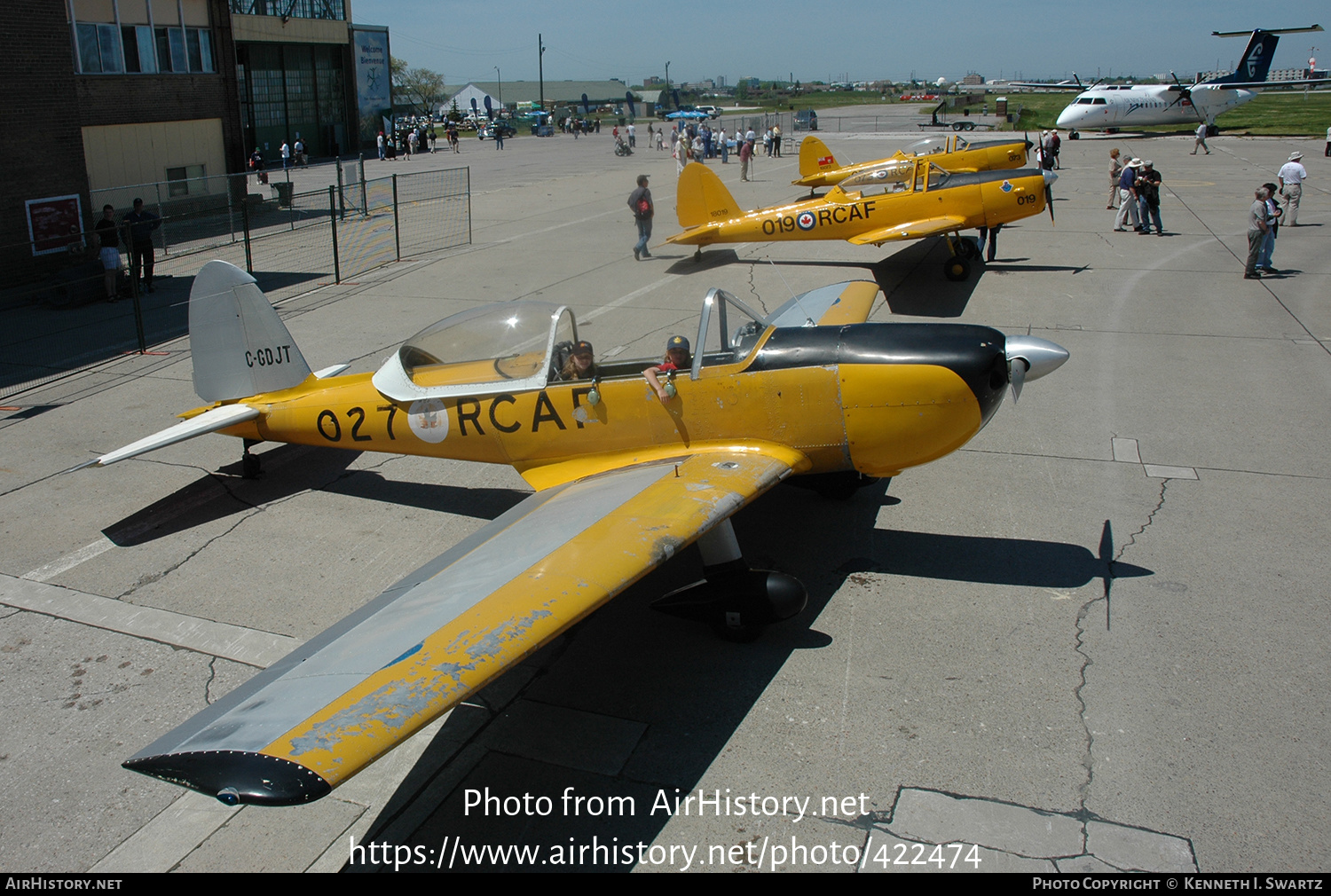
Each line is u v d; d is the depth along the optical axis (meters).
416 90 100.00
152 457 7.81
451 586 4.01
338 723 2.95
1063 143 39.75
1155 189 16.92
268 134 40.91
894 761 3.93
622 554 4.11
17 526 6.50
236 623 5.23
